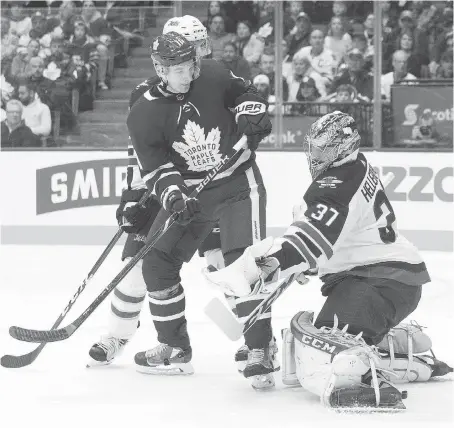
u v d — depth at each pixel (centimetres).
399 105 1580
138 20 1591
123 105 1598
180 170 704
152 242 671
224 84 693
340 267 642
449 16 1563
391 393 607
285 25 1586
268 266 591
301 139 1602
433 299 1075
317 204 609
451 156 1487
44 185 1545
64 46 1591
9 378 718
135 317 756
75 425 590
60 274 1290
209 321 951
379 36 1570
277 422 589
